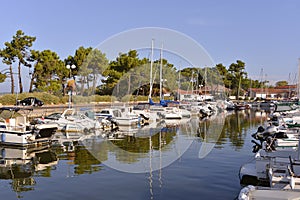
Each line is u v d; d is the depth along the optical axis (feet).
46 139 46.80
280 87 285.02
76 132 60.54
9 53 120.06
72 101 66.18
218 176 30.71
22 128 46.09
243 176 29.32
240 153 41.88
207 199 24.59
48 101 106.32
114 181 28.91
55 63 122.83
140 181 28.91
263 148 36.11
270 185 24.57
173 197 25.03
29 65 123.24
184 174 31.30
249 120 94.27
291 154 31.45
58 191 26.17
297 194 18.97
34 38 123.13
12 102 99.71
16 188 26.84
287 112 75.77
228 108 149.18
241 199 18.71
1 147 44.86
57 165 34.83
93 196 25.07
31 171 32.37
